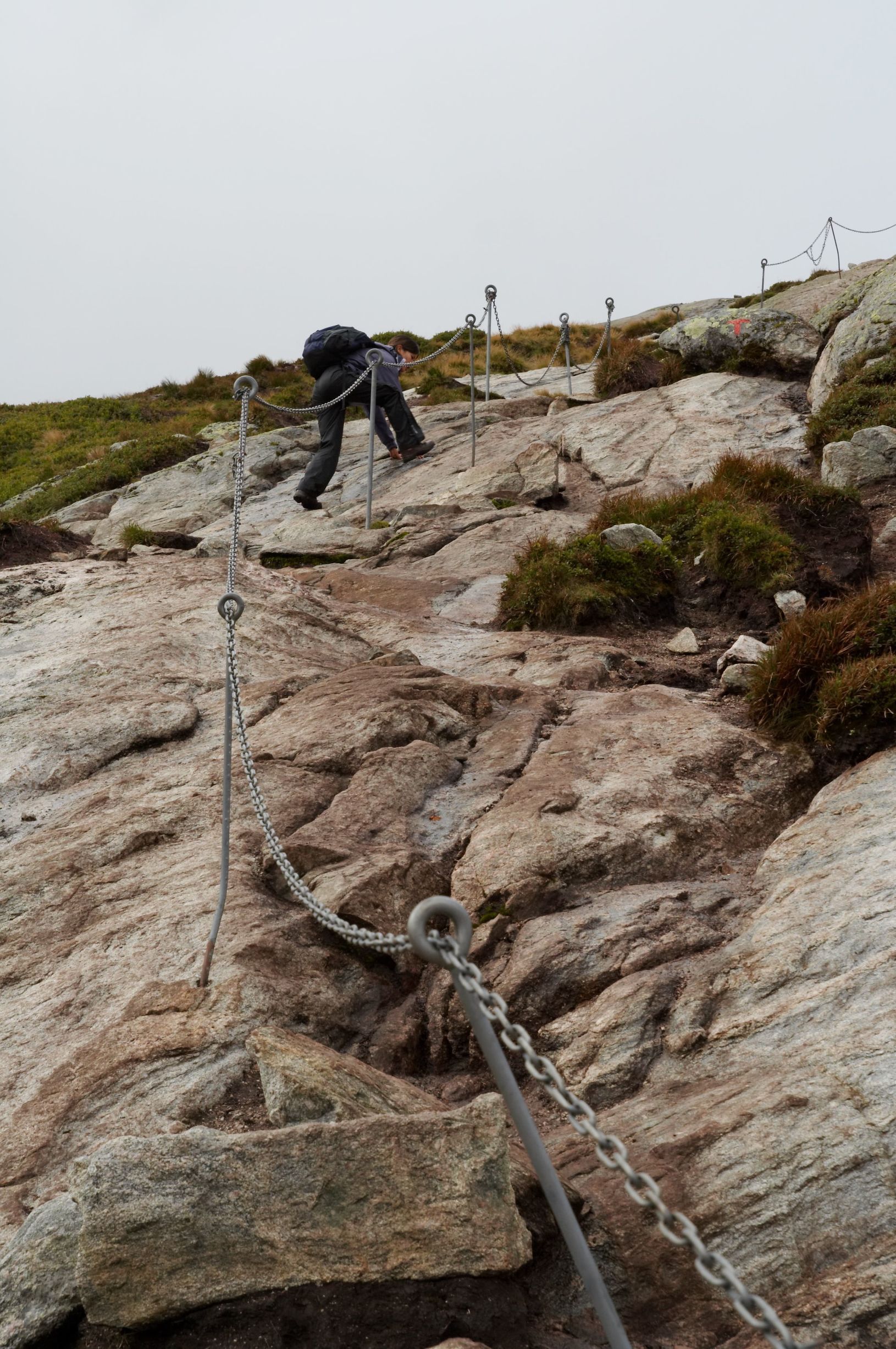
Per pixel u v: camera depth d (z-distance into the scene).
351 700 5.99
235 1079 3.56
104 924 4.38
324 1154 2.81
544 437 13.99
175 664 6.91
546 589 8.06
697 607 8.30
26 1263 2.81
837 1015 3.48
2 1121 3.48
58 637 7.44
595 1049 3.70
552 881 4.47
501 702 6.30
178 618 7.61
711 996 3.77
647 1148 3.18
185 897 4.45
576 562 8.25
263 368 29.14
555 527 10.39
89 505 17.44
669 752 5.39
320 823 4.88
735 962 3.89
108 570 8.97
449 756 5.55
